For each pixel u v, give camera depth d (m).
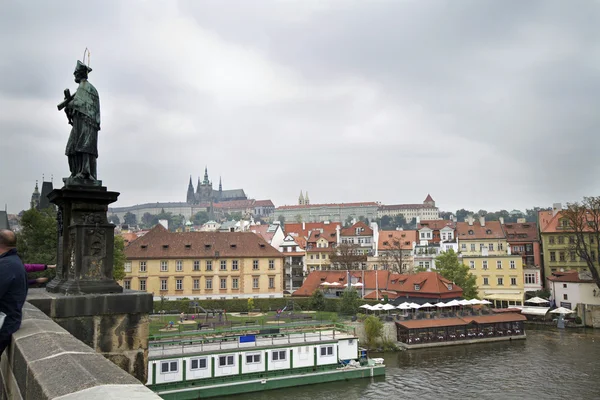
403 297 86.06
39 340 6.79
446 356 64.88
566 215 91.19
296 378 51.81
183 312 80.00
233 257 87.88
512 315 76.25
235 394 48.84
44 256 58.91
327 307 82.75
